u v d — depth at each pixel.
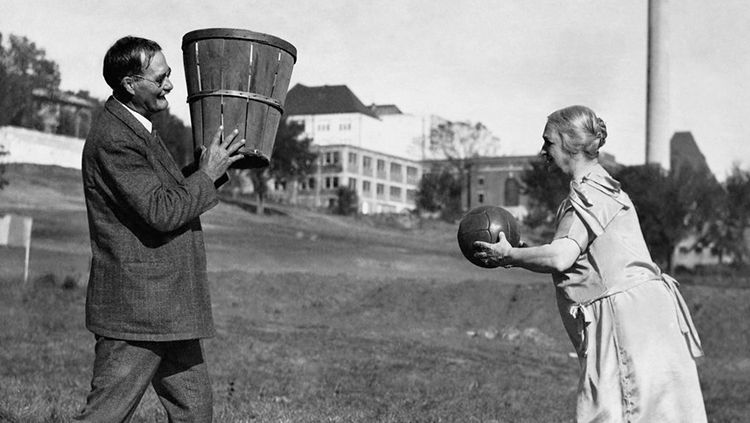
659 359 4.42
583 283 4.58
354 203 80.06
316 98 118.31
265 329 21.41
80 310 20.95
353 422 7.96
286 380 11.68
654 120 62.53
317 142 115.75
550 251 4.52
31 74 64.50
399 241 57.06
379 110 123.00
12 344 13.10
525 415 9.84
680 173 48.03
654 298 4.49
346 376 12.85
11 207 48.19
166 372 4.79
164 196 4.35
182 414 4.82
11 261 31.92
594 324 4.53
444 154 110.88
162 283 4.46
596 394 4.43
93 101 68.75
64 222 45.06
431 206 93.69
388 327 26.17
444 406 9.86
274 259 42.09
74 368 10.91
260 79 4.66
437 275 41.84
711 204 47.69
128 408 4.52
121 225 4.46
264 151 4.71
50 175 60.75
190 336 4.52
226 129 4.62
